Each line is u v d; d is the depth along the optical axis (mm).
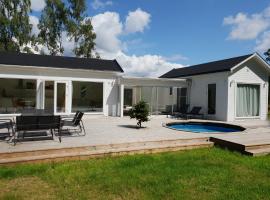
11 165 6336
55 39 32438
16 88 15383
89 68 17297
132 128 11891
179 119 17000
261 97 18156
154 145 8625
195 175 5953
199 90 18938
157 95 19750
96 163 6766
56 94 16375
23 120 7871
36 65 15812
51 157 6777
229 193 4969
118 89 18062
